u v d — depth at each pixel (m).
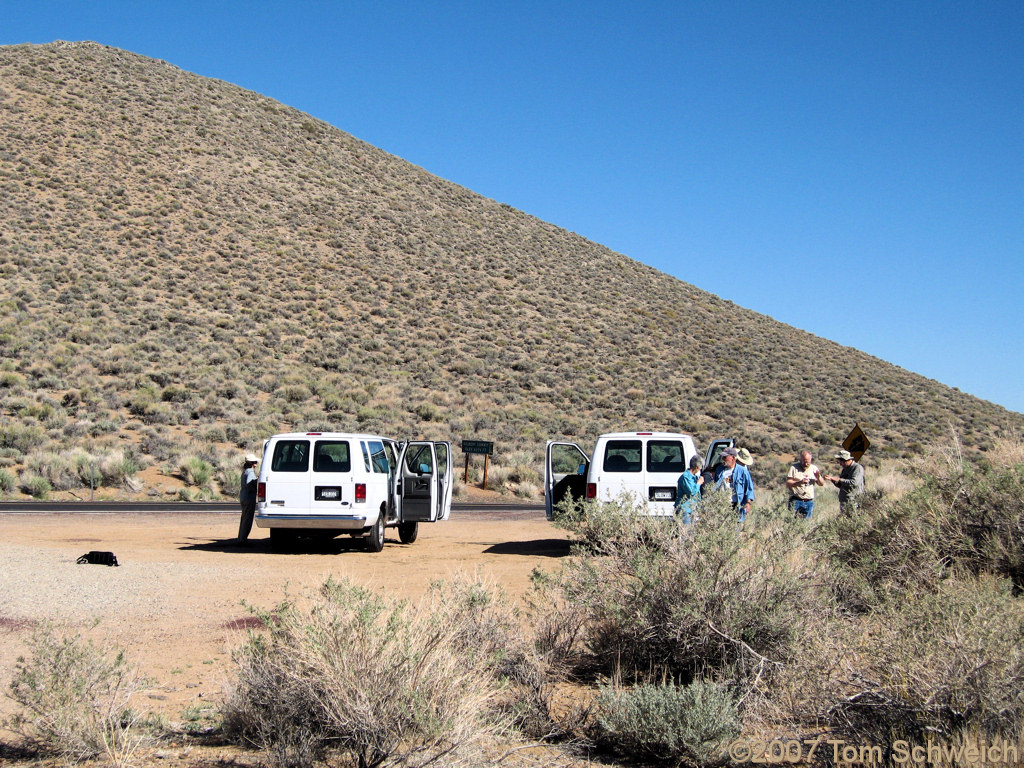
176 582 10.59
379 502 14.80
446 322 61.69
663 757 4.79
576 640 6.57
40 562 11.58
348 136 107.69
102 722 4.91
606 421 46.38
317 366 48.84
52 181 64.12
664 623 5.92
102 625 8.10
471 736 4.55
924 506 8.73
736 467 10.26
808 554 6.63
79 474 27.44
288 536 15.21
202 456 31.22
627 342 65.56
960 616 5.14
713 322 77.19
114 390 38.62
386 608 5.28
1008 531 8.27
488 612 6.25
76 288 50.62
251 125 94.25
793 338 78.25
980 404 65.12
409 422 41.03
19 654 6.83
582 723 5.29
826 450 43.81
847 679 5.04
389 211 84.62
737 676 5.54
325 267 66.06
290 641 4.89
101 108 81.62
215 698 5.83
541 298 72.38
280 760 4.44
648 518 6.63
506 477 32.59
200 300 54.38
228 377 43.66
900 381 68.38
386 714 4.41
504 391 50.31
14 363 39.31
